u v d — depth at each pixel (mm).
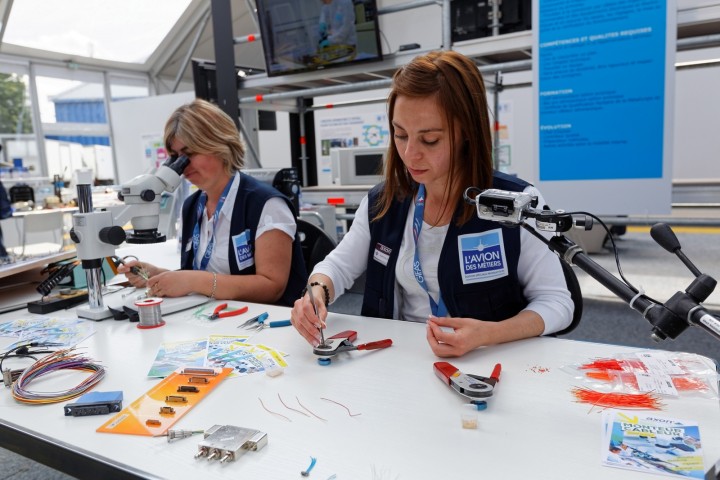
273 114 4734
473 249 1172
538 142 2713
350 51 3189
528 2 3361
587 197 2641
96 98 8414
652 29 2365
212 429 705
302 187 4199
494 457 638
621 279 642
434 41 6621
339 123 6559
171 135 1562
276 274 1570
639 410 741
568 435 684
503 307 1201
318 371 923
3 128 7359
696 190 3092
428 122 1018
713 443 651
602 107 2531
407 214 1275
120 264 1552
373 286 1314
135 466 645
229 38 3545
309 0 3133
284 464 637
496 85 3982
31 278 1818
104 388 873
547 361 929
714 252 4887
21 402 836
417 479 598
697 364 884
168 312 1312
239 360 980
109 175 8680
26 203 6180
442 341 957
